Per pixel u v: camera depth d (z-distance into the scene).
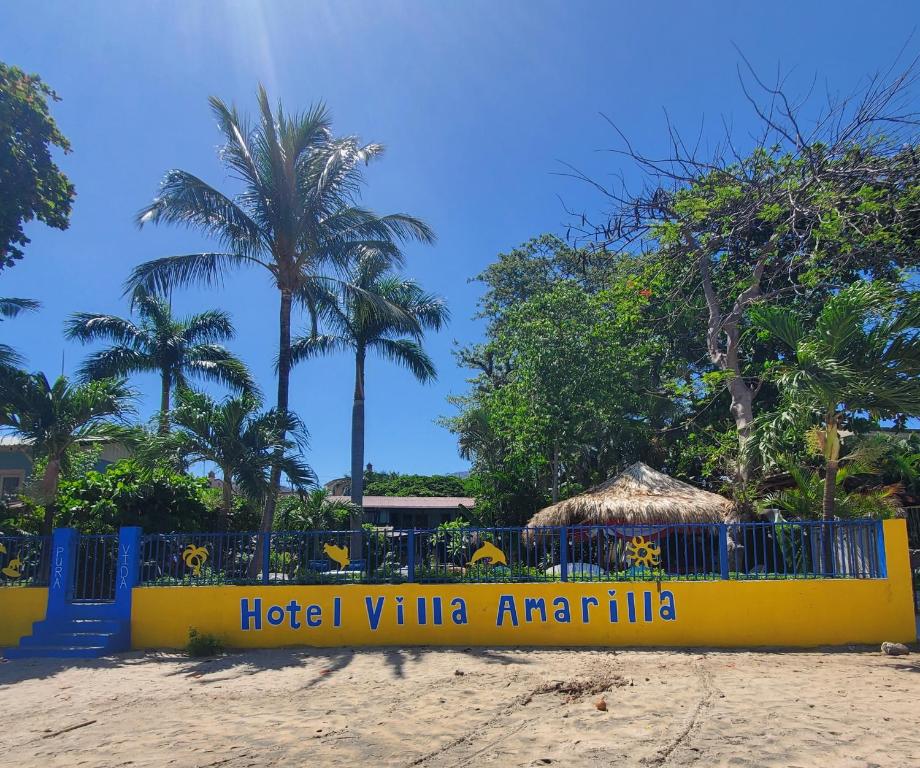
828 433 11.06
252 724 7.02
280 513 23.06
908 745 5.75
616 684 8.22
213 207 16.12
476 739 6.32
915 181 11.88
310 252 16.83
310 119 16.50
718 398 19.92
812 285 13.55
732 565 13.11
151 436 14.45
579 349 19.98
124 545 12.05
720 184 13.55
